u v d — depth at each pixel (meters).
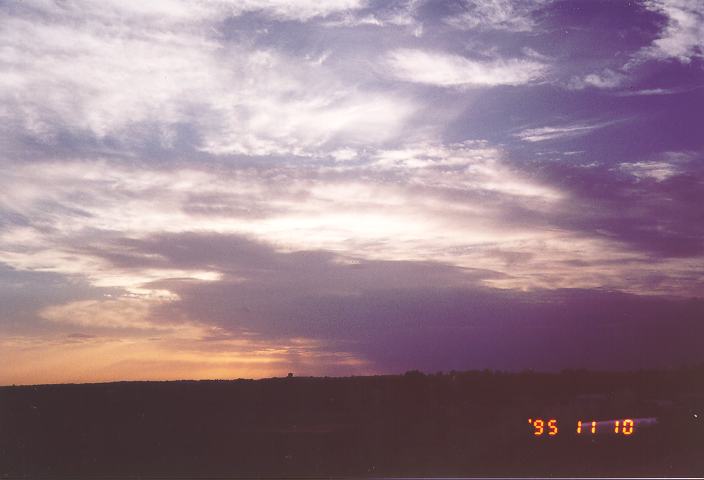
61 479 11.46
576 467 11.62
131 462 12.16
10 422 14.58
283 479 11.15
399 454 12.45
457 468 11.68
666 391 15.56
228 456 12.59
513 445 12.84
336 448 12.82
